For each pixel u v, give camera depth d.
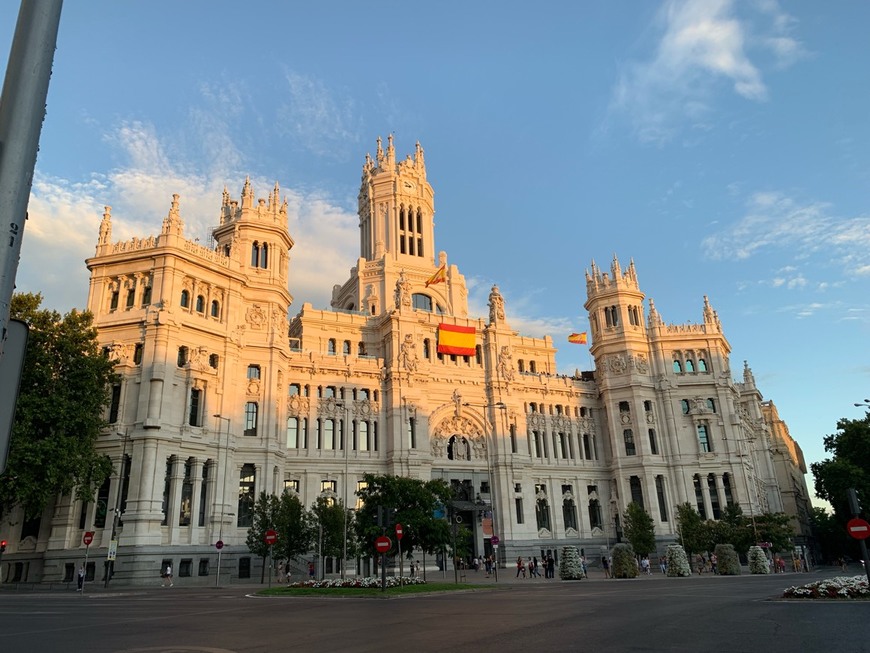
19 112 7.49
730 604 30.34
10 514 69.38
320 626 25.45
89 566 65.81
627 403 110.75
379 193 123.19
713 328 113.38
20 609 35.69
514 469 101.94
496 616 28.02
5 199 7.14
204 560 70.94
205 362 77.06
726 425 107.94
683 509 93.00
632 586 50.56
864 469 106.31
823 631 20.08
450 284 119.12
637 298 116.50
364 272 114.88
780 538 89.50
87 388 64.06
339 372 94.94
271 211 91.25
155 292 74.56
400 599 41.75
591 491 109.56
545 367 124.25
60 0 8.25
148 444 68.31
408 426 95.56
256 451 79.81
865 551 31.56
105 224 80.06
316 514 72.44
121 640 21.56
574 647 18.23
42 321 63.19
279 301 88.06
